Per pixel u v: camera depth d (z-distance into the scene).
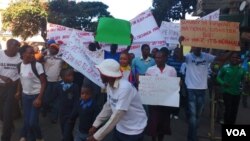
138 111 2.52
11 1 15.65
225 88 4.51
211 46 4.00
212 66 5.14
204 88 4.02
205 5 10.90
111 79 2.41
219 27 4.01
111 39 4.27
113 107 2.46
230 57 4.49
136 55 5.32
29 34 15.61
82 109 3.14
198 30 4.01
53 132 4.51
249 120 5.70
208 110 6.30
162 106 3.71
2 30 15.76
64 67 4.95
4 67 3.67
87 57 3.73
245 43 8.53
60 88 3.71
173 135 4.61
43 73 3.51
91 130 2.62
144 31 5.36
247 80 6.72
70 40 3.76
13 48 3.64
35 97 3.53
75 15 19.11
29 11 15.24
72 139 3.44
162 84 3.56
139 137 2.51
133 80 4.18
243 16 8.24
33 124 3.50
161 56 3.71
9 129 3.73
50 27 5.66
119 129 2.53
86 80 3.90
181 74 4.79
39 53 4.91
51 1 18.91
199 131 4.77
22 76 3.51
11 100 3.69
